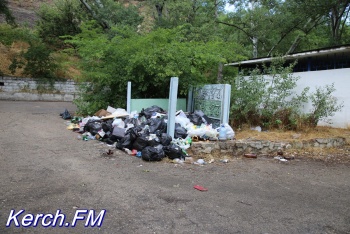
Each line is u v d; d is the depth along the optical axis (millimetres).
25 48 19641
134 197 3709
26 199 3488
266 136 7332
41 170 4602
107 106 9852
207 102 8125
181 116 7625
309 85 9570
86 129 7633
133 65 8484
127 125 7180
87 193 3762
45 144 6348
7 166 4715
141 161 5449
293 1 16031
